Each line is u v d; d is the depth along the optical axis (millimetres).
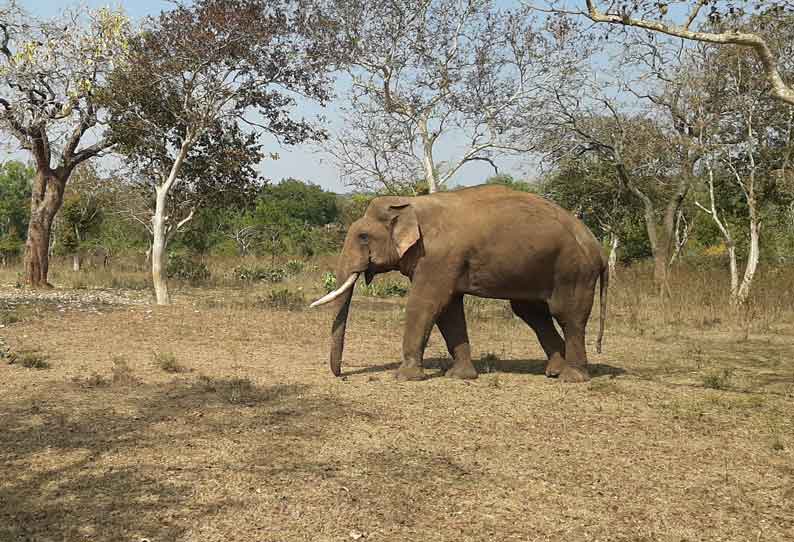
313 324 14031
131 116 19688
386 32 17750
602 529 4379
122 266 36375
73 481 4992
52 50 19766
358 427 6457
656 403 7516
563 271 8258
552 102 20734
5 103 21234
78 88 20172
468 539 4203
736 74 19172
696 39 7477
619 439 6207
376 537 4207
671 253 31094
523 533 4305
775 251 27578
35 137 22672
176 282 27344
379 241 8477
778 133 19844
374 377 8742
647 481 5211
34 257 23797
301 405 7230
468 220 8367
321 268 30734
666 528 4410
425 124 18438
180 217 24766
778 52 16750
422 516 4523
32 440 5898
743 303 17141
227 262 35062
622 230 28953
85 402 7195
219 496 4770
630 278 25266
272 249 43438
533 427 6539
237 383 8203
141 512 4492
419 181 19906
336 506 4645
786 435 6387
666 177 23719
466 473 5312
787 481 5246
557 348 8906
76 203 35438
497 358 10344
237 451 5703
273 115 20000
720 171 22562
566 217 8430
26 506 4559
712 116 20172
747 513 4660
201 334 12461
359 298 21609
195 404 7211
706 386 8555
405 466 5438
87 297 20656
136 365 9391
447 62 17938
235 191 23609
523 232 8211
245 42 18219
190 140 19391
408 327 8539
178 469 5262
